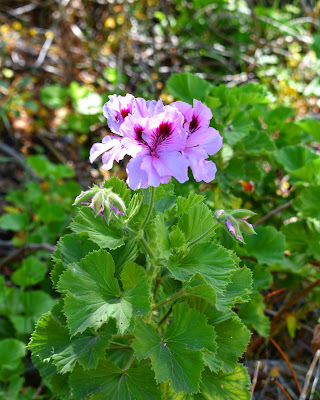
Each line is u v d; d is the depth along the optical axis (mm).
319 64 721
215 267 241
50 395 411
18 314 468
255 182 448
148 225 255
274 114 485
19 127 692
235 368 264
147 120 211
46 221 549
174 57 757
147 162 212
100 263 243
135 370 246
